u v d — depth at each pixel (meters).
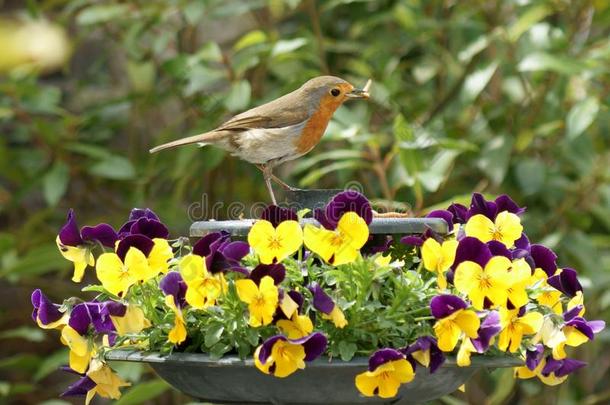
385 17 10.22
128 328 4.58
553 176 10.29
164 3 10.09
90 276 11.95
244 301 4.33
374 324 4.55
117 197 12.36
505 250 4.64
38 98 10.27
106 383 4.81
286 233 4.35
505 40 9.77
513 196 10.70
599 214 10.22
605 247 11.36
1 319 11.87
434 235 4.66
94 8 9.84
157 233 5.04
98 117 10.57
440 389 4.78
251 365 4.38
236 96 8.85
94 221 10.89
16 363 10.28
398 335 4.59
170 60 9.17
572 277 4.93
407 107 10.41
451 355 4.64
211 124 9.94
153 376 11.25
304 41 8.85
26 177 11.06
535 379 10.83
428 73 10.66
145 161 11.34
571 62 8.77
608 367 12.25
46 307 4.81
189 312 4.70
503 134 9.89
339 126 9.08
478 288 4.37
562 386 11.18
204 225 4.94
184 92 10.04
